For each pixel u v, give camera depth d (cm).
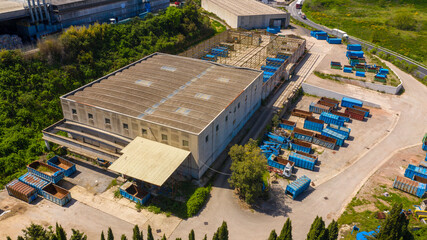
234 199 5800
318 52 13562
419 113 8938
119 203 5641
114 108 6469
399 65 11881
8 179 6088
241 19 15312
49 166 6297
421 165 6594
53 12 10000
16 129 7200
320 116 8238
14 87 7925
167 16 13062
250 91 7888
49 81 8475
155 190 5850
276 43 13662
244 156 5766
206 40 13862
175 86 7519
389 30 16750
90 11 11056
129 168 5472
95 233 5034
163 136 6028
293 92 9744
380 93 9981
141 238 4344
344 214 5466
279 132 7675
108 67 9994
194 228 5159
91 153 6266
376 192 5988
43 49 8788
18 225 5138
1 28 9756
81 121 6862
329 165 6756
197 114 6375
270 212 5534
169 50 12431
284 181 6278
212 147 6450
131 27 11762
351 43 14875
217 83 7750
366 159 6962
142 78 7881
